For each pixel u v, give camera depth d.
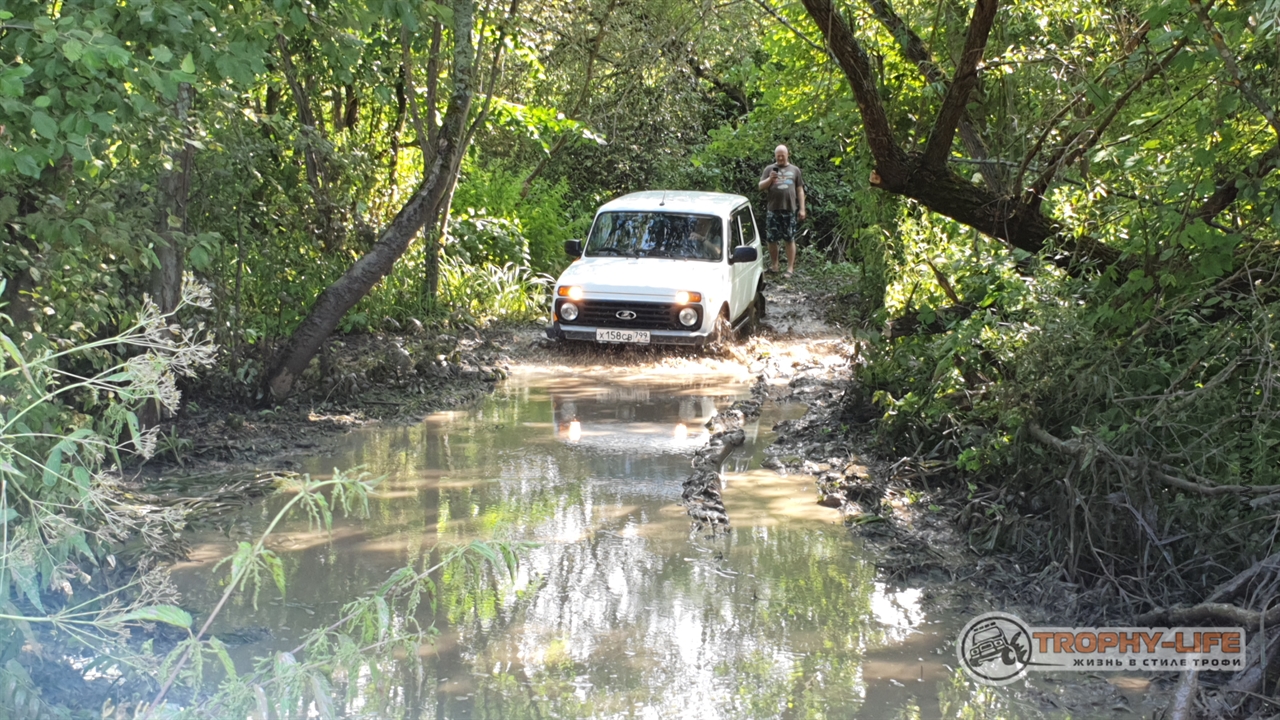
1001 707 4.48
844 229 12.66
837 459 8.30
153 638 4.99
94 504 3.89
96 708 4.18
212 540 6.44
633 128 19.44
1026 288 7.97
